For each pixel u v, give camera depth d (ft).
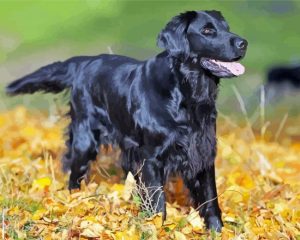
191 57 30.35
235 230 30.37
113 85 33.17
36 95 70.64
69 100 37.11
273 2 125.18
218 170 40.09
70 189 35.58
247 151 44.37
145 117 30.94
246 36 111.55
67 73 36.40
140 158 31.73
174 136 30.42
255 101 74.74
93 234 28.45
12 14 128.57
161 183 31.04
